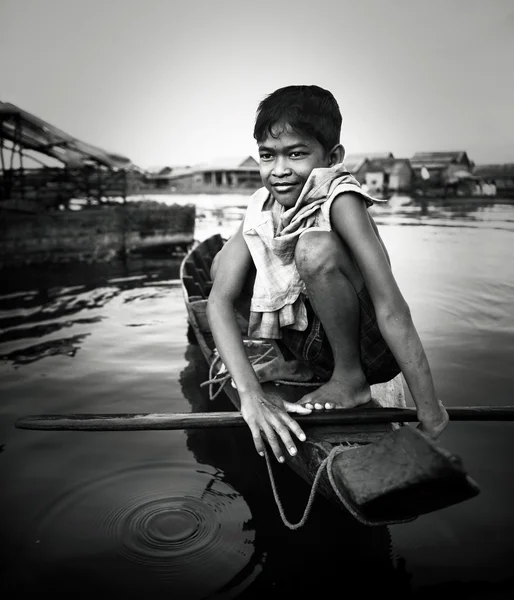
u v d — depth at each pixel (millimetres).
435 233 10555
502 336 4555
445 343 4371
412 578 1869
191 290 4738
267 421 1908
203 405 3318
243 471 2594
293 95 1946
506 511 2201
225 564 1952
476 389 3414
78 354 4273
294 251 2076
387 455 1451
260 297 2131
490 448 2686
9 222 9148
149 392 3518
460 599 1777
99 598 1794
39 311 5730
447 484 1304
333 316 1993
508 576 1866
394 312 1864
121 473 2566
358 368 2145
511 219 12367
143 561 1967
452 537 2066
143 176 14289
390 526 2141
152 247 10547
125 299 6316
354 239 1894
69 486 2445
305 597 1795
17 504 2303
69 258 9695
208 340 3527
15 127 10516
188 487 2451
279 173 1991
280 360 2463
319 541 2074
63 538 2088
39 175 10883
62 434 2975
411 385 1904
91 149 11289
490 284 6570
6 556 1988
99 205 10883
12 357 4195
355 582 1859
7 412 3207
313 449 1887
